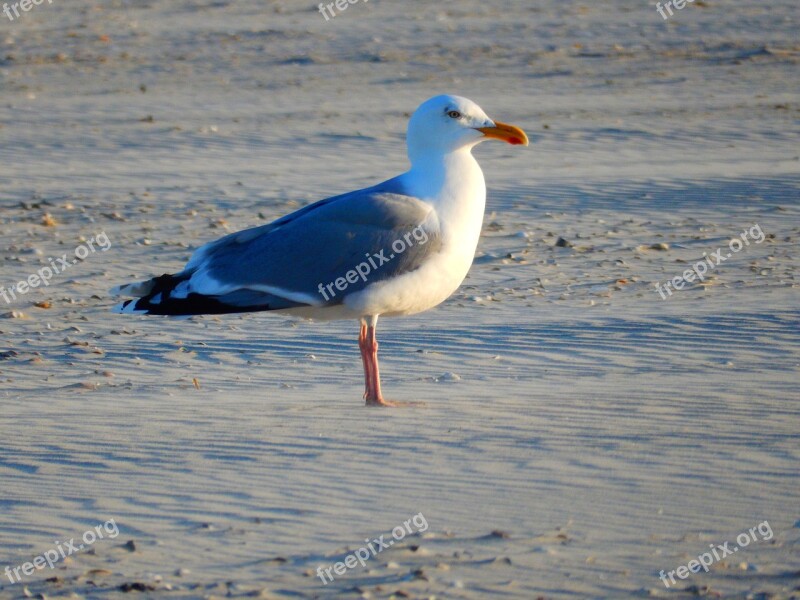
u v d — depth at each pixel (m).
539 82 44.56
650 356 14.73
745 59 47.44
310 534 8.90
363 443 11.15
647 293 18.34
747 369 13.93
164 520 9.31
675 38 52.25
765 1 60.12
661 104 39.38
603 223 23.97
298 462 10.64
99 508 9.62
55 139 35.03
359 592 7.76
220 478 10.25
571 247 21.88
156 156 32.62
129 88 45.28
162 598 7.78
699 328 15.88
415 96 42.38
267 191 27.77
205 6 66.12
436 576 7.99
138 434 11.69
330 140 34.41
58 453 11.11
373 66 48.81
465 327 16.44
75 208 26.22
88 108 40.94
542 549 8.45
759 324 15.96
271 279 12.97
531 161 30.95
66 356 15.65
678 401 12.43
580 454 10.66
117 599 7.78
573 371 14.20
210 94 43.84
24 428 12.06
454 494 9.69
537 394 13.08
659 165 30.00
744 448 10.70
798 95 40.47
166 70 49.06
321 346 15.84
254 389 13.85
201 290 13.15
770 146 32.38
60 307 18.56
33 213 25.80
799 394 12.62
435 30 56.34
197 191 27.95
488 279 19.64
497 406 12.51
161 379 14.44
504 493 9.68
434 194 13.41
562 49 50.94
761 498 9.42
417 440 11.22
